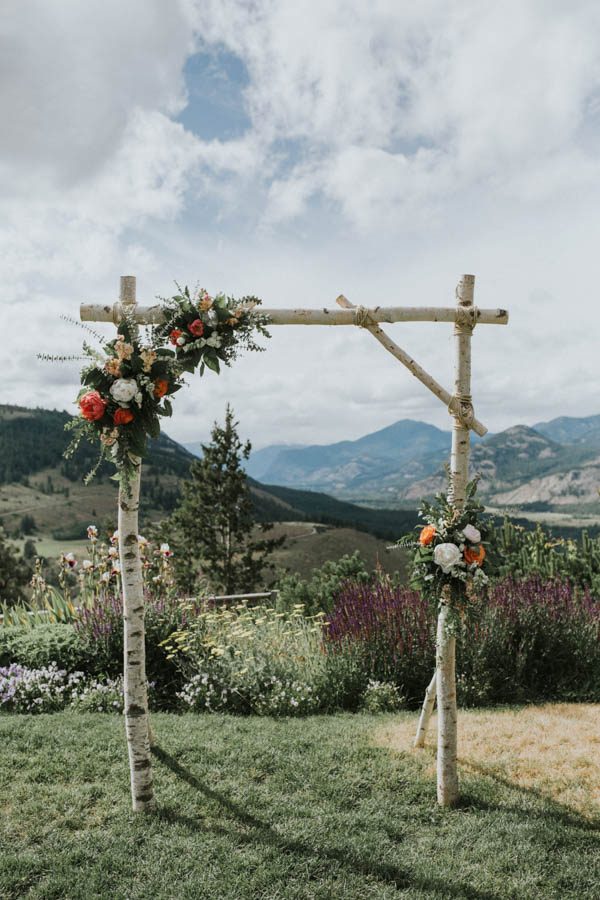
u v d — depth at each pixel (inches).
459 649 262.7
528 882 130.0
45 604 372.5
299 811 157.9
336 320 165.2
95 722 223.5
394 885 130.0
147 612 294.5
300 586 371.6
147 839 144.8
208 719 229.5
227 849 140.8
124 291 159.8
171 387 152.6
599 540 350.0
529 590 300.7
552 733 211.3
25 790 168.2
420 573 167.2
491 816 156.9
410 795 168.2
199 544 644.1
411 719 229.1
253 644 288.4
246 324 156.9
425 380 167.3
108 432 147.1
